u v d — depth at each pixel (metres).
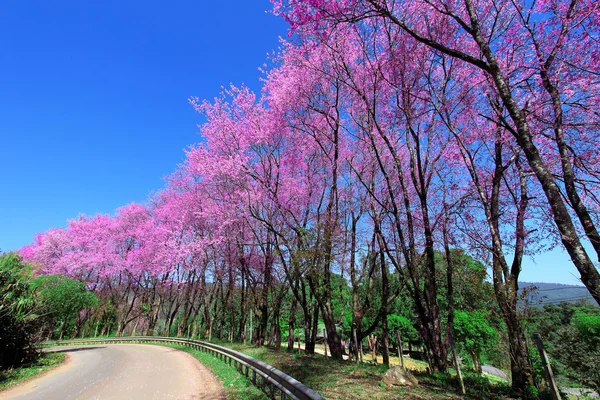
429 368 12.85
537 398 8.30
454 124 12.11
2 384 11.15
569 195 7.65
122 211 37.19
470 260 12.42
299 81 15.65
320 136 17.33
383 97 14.73
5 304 13.31
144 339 34.16
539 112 9.52
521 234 10.75
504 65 10.16
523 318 8.91
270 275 22.39
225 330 38.56
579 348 9.41
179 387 9.86
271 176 18.42
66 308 21.31
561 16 7.80
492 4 10.53
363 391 7.98
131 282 40.22
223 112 18.41
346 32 12.62
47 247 37.12
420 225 14.70
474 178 10.55
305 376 10.20
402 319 33.28
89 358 19.47
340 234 16.12
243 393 8.42
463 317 23.17
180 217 26.58
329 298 15.46
